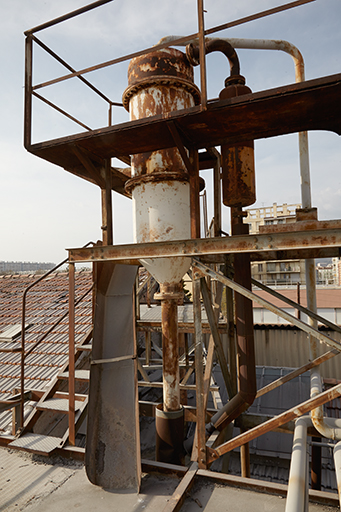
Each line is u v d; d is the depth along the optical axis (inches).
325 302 660.1
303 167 166.4
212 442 152.7
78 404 182.4
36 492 124.1
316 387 132.7
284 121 125.1
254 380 153.7
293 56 167.3
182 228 163.5
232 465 316.5
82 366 246.2
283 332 593.9
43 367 249.8
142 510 113.0
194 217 137.3
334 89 101.5
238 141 143.0
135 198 171.2
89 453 132.2
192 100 172.4
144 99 162.1
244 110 115.4
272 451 318.3
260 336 605.0
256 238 113.1
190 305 355.3
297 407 114.0
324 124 126.6
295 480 63.2
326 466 294.5
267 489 118.0
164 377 170.7
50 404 184.7
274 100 108.2
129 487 126.6
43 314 375.9
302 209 128.6
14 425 173.9
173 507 106.3
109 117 228.7
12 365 263.4
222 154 155.0
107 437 136.0
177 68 163.0
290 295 670.5
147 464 137.9
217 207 219.1
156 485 128.3
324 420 134.3
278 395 382.0
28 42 151.3
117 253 136.2
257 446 327.0
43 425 202.4
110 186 172.1
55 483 129.7
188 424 305.6
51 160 168.7
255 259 171.5
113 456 133.4
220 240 118.6
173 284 176.2
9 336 315.0
